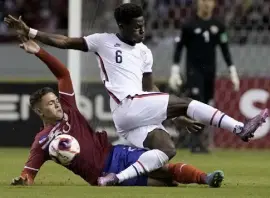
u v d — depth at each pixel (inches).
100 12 1747.0
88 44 794.2
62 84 785.6
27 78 1664.6
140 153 767.1
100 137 779.4
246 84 1665.8
